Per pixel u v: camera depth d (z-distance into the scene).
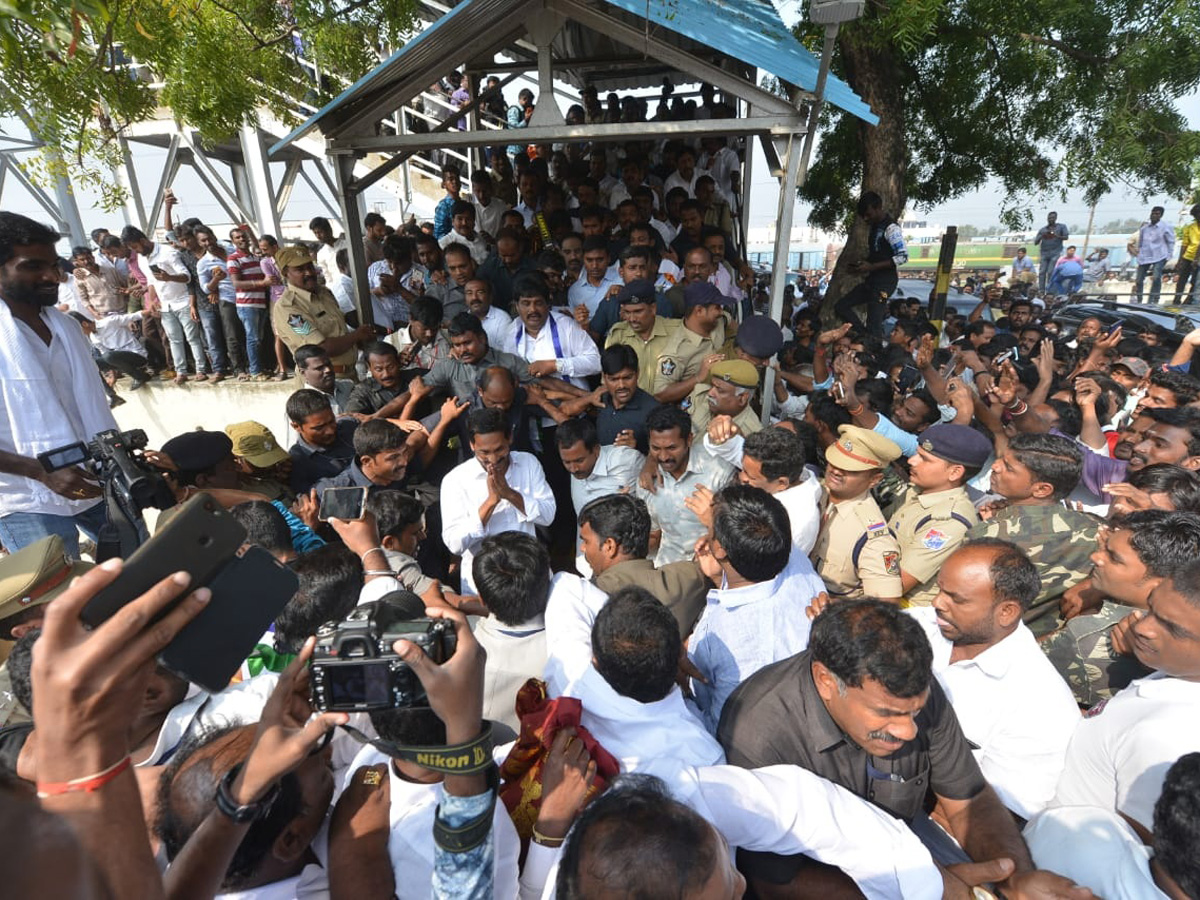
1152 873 1.42
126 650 0.80
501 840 1.51
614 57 7.61
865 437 2.95
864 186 9.16
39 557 2.36
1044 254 14.66
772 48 4.46
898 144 8.90
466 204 6.99
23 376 3.01
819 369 5.63
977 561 1.96
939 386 4.87
